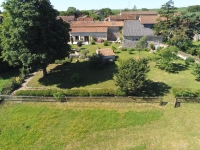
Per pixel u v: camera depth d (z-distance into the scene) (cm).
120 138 2092
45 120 2383
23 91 2805
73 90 2767
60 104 2681
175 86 3033
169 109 2498
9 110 2602
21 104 2722
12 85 3075
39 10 2858
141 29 5431
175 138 2056
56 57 3150
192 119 2311
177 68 3741
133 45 5288
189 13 5475
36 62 2980
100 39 6078
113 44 5806
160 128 2200
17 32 2688
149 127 2223
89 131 2198
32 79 3484
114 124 2284
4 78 3553
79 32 6034
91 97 2672
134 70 2639
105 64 3975
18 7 2722
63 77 3494
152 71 3625
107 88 2933
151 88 2986
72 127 2261
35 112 2536
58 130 2225
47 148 2000
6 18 2923
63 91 2769
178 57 4216
